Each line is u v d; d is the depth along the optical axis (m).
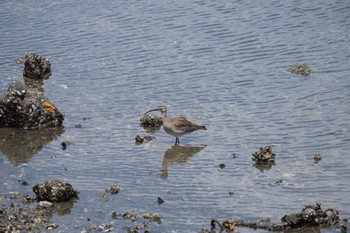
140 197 28.34
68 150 32.94
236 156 31.78
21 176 30.31
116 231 25.66
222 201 27.92
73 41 45.56
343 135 33.22
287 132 33.81
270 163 30.91
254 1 50.22
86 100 38.12
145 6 50.41
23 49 44.84
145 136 33.81
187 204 27.72
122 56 43.22
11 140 34.12
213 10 49.03
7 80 40.81
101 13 49.59
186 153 32.28
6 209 27.25
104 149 32.94
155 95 38.28
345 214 26.73
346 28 45.41
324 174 29.88
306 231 25.64
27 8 51.25
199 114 35.94
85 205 27.73
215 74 40.44
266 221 26.05
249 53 42.84
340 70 40.25
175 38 45.22
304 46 43.34
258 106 36.56
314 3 49.25
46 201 27.73
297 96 37.50
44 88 39.81
